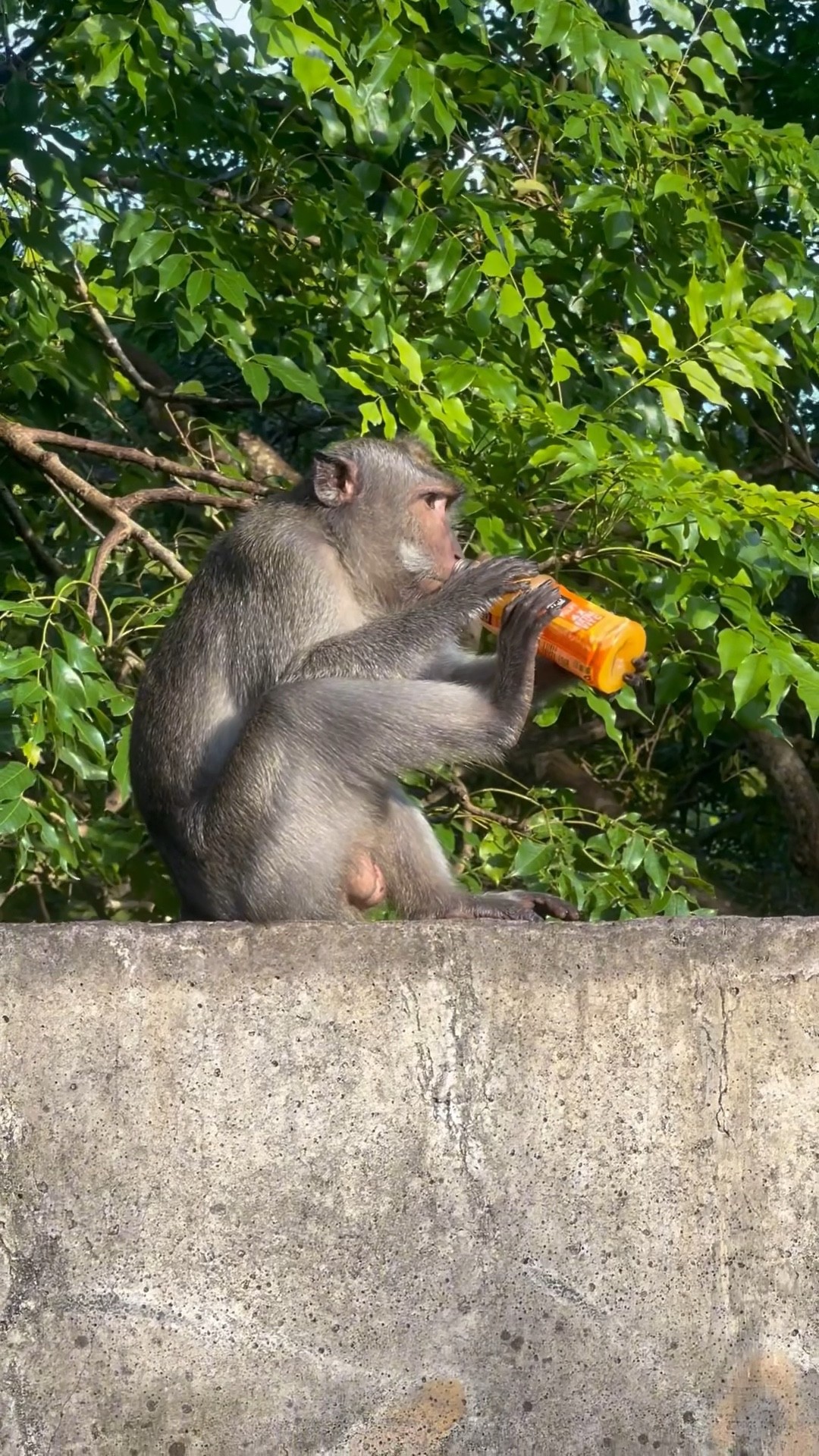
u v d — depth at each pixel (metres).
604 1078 5.16
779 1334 5.19
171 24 8.85
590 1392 5.10
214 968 5.04
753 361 8.91
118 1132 4.98
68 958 4.99
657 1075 5.18
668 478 8.41
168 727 7.20
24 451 9.48
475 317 9.48
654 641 9.37
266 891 6.73
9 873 10.22
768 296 9.09
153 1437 4.93
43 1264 4.94
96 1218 4.96
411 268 10.95
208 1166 5.00
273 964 5.05
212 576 7.48
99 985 5.00
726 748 16.20
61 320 10.41
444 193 9.62
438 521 7.75
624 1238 5.14
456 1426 5.04
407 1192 5.06
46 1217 4.95
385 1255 5.05
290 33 8.20
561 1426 5.08
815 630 14.61
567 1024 5.15
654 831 10.41
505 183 11.19
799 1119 5.23
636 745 15.63
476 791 11.02
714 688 9.20
